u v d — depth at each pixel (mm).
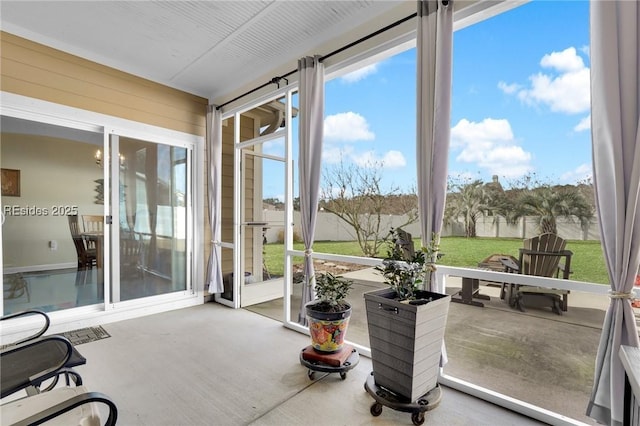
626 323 1460
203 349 2729
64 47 3150
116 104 3518
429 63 2123
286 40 3045
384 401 1797
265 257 4062
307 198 2936
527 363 2238
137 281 3699
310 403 1963
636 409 1134
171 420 1798
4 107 2865
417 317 1746
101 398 1130
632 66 1465
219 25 2822
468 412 1873
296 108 3508
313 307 2439
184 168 4137
